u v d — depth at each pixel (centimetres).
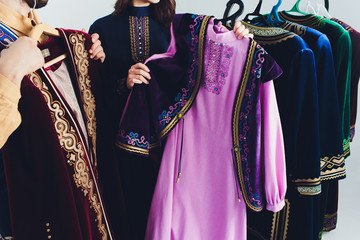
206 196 103
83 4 196
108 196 99
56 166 65
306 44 95
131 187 114
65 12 192
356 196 194
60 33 77
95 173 88
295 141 101
